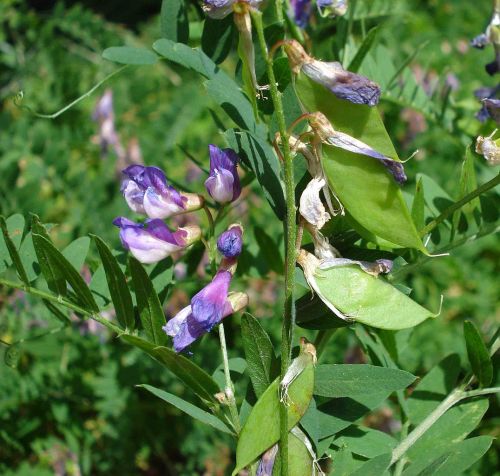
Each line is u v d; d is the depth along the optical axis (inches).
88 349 12.1
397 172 5.1
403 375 5.7
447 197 7.6
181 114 15.5
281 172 6.4
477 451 6.4
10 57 17.8
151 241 5.9
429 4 22.4
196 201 6.2
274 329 12.9
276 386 5.4
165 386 12.1
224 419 6.2
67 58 17.1
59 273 6.4
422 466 6.6
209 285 5.7
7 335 11.6
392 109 15.5
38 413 12.0
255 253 9.4
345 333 12.3
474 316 14.9
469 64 19.7
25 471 11.6
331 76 5.0
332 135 5.1
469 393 6.8
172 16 7.0
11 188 10.9
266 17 7.4
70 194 12.6
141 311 6.2
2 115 13.4
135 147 14.1
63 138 14.3
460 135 9.6
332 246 5.8
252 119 6.6
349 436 6.8
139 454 12.2
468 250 15.4
